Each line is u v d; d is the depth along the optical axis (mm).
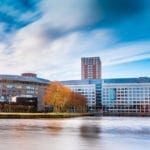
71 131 44250
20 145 27297
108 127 55219
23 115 105875
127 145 28375
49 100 156375
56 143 29281
